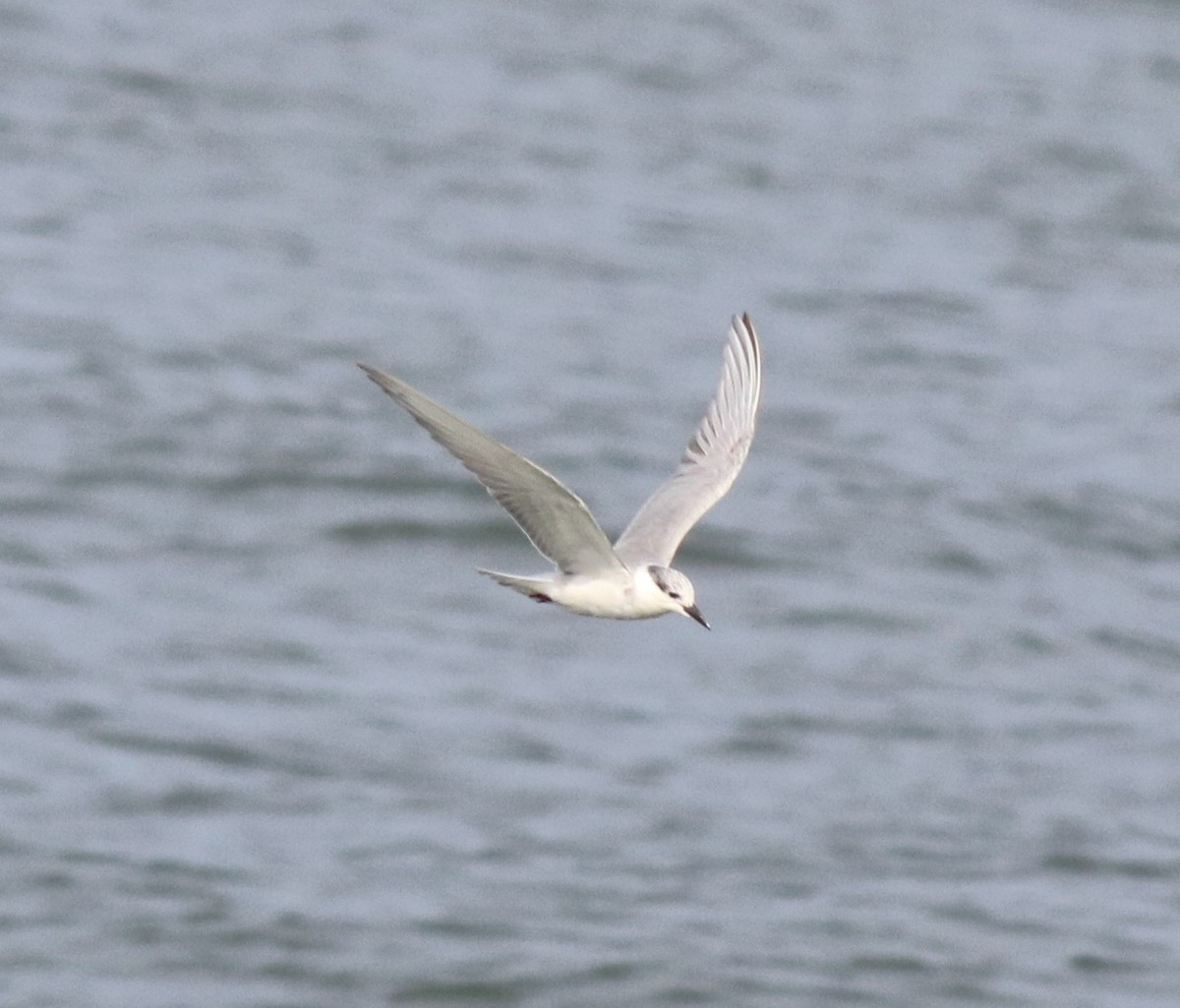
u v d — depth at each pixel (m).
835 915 16.11
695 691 19.75
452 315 29.70
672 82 40.19
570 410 26.69
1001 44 43.47
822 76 41.03
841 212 34.84
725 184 35.59
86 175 33.56
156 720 18.48
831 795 17.97
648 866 16.66
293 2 43.00
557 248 32.44
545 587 9.18
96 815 16.94
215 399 26.44
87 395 26.22
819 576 22.64
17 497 23.31
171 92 37.22
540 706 19.22
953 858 17.03
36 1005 14.47
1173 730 19.50
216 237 31.78
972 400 28.20
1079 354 30.16
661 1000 14.78
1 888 15.84
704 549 23.12
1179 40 44.66
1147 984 15.39
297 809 17.20
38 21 39.84
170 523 23.05
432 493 24.28
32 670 19.23
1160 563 23.64
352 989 14.84
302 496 24.00
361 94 38.09
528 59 40.78
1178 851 17.31
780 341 29.69
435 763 18.03
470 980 14.95
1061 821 17.70
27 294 29.22
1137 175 37.28
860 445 26.44
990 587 22.62
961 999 14.98
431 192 34.25
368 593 21.64
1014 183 36.69
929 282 32.31
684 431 26.30
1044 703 19.95
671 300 30.88
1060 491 25.44
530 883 16.31
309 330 28.88
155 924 15.52
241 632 20.34
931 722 19.42
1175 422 27.94
